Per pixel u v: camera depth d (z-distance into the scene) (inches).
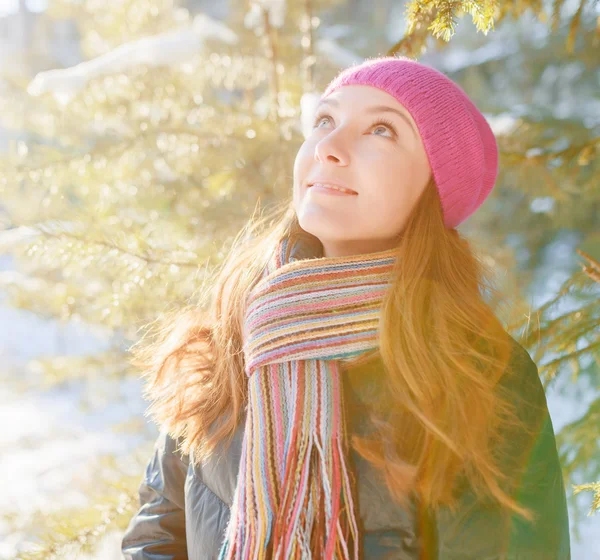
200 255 92.6
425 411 40.9
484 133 50.2
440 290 45.4
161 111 127.3
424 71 46.8
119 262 87.4
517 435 41.5
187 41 132.1
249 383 44.8
